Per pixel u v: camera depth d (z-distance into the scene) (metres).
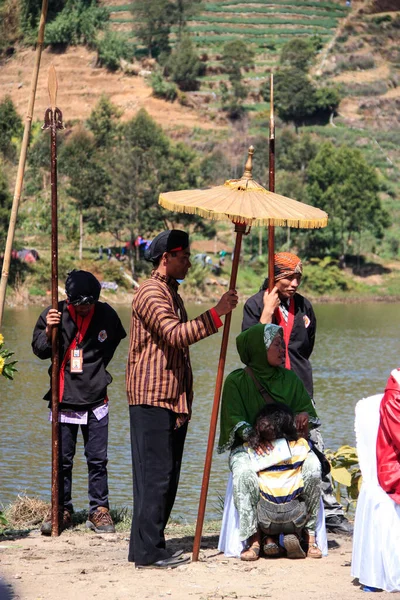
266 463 6.54
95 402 8.10
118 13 176.75
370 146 129.12
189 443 19.30
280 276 7.27
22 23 158.75
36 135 94.81
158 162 78.56
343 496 10.59
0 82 149.75
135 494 6.43
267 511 6.52
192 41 160.75
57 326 7.84
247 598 5.59
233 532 6.68
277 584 5.92
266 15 171.50
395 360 39.09
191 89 141.75
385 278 89.69
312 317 7.51
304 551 6.77
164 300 6.35
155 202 77.19
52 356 7.86
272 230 7.09
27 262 67.06
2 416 22.59
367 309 73.62
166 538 7.83
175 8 161.62
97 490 8.15
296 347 7.37
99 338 8.05
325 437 20.50
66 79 142.12
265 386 6.73
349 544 7.38
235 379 6.77
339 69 151.25
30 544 7.46
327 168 91.00
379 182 103.81
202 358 37.81
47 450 18.39
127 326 49.72
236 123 130.88
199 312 62.94
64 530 8.11
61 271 68.25
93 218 78.56
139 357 6.38
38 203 85.94
